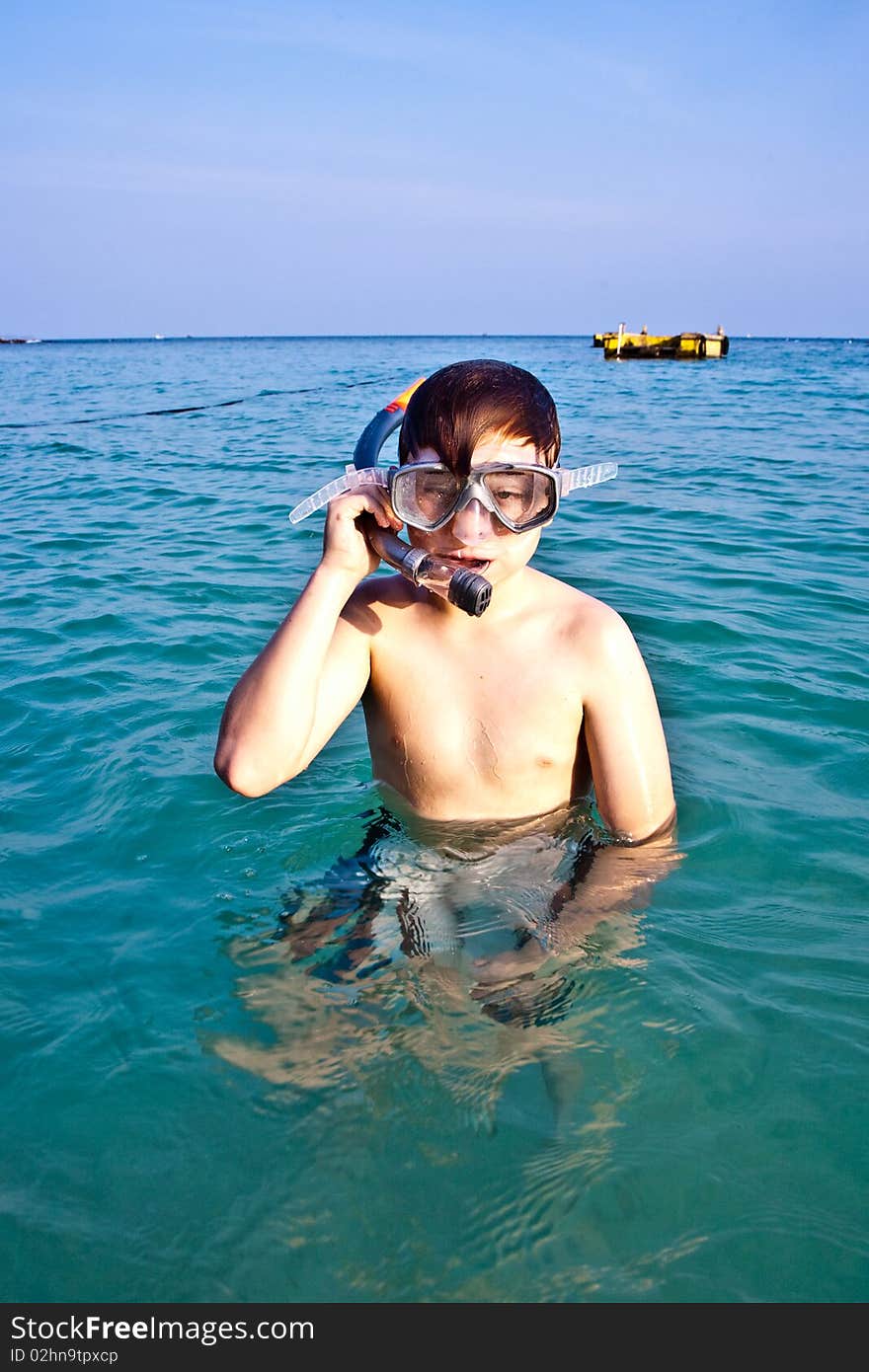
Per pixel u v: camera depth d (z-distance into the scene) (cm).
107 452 1199
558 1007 184
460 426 197
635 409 1770
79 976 203
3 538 686
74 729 339
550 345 11069
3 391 2453
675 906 221
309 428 1450
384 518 211
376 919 208
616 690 222
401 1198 148
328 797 280
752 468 967
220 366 4022
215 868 244
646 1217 145
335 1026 180
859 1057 175
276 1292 136
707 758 305
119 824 268
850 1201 148
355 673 231
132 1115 165
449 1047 174
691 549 604
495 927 204
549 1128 159
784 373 3259
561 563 567
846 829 260
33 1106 168
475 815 232
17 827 271
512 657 227
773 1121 161
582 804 237
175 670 397
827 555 584
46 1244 144
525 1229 143
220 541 656
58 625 464
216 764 216
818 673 379
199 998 193
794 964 201
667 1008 186
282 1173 153
